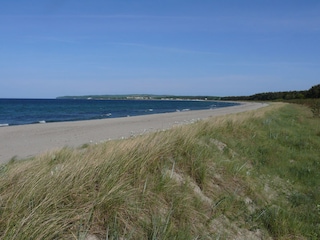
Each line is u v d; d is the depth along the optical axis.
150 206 3.76
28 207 2.96
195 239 3.55
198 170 5.22
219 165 5.93
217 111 47.22
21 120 34.28
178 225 3.73
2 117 39.75
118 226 3.23
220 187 5.27
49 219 2.87
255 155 8.64
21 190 3.20
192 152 5.77
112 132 17.23
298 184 7.11
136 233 3.30
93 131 18.03
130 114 47.75
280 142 11.52
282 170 7.87
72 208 3.21
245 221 4.57
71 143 13.07
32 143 13.40
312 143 11.90
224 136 9.37
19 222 2.65
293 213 5.27
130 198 3.73
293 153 9.91
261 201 5.36
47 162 5.34
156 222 3.44
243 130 11.16
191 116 33.41
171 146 5.68
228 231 4.15
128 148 5.10
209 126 9.63
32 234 2.61
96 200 3.37
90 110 62.88
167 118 30.44
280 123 18.12
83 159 4.59
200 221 4.04
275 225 4.55
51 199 3.15
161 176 4.48
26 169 4.05
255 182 6.20
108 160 4.37
